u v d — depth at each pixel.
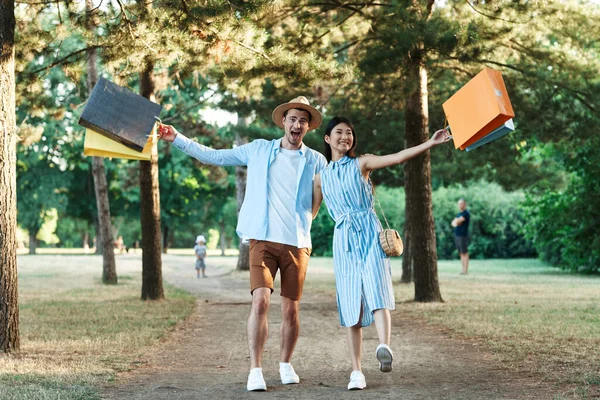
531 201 23.03
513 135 15.83
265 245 5.39
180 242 81.56
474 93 4.75
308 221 5.54
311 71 9.02
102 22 8.74
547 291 14.41
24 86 9.91
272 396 4.93
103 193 18.95
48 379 5.45
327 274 23.06
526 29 12.27
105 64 8.86
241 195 24.30
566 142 13.90
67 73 10.02
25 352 6.80
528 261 31.56
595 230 21.14
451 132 4.94
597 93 12.30
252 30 8.20
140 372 5.95
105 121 5.26
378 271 5.07
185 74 10.38
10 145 6.67
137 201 47.72
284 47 10.28
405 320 9.77
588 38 12.20
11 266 6.77
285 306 5.49
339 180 5.24
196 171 42.72
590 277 19.97
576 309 10.55
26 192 43.91
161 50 8.41
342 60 12.95
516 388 5.09
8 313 6.75
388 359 4.81
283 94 13.33
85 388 5.13
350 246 5.18
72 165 43.16
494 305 11.32
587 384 5.15
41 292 15.62
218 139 23.08
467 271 22.42
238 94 10.68
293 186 5.48
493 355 6.59
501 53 12.70
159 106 5.40
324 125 14.92
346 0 11.41
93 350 7.02
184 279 22.52
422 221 12.26
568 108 12.85
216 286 18.53
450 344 7.42
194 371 6.02
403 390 5.07
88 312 10.98
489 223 34.62
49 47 9.66
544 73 12.36
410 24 9.69
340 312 5.23
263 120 16.52
